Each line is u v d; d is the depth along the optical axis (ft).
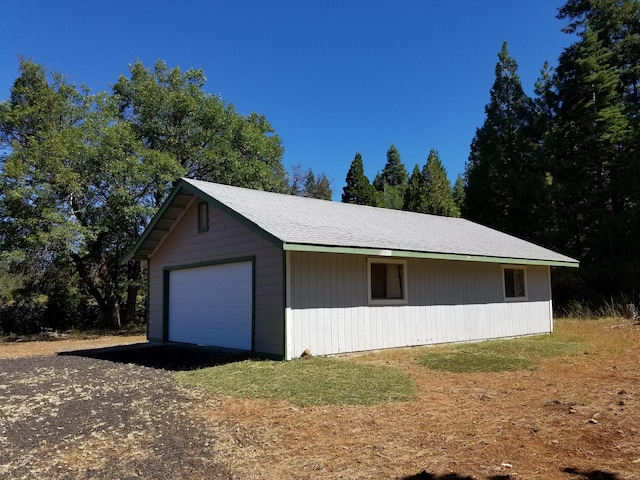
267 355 31.71
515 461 12.98
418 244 37.01
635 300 66.13
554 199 76.33
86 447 14.82
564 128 77.51
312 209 41.04
